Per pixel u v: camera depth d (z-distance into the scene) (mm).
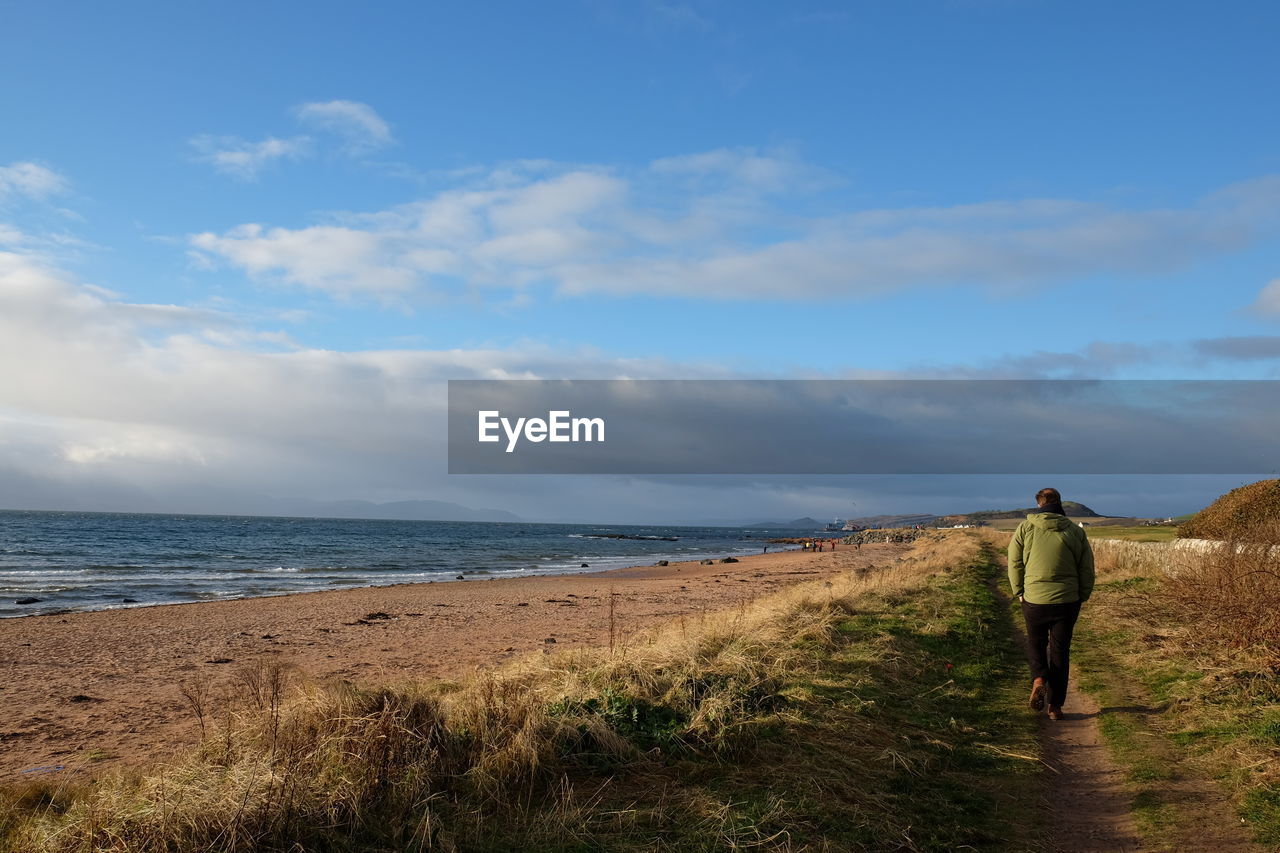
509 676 6824
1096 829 4504
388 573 38219
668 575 35250
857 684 7270
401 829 4078
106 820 3977
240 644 13953
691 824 4328
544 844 4051
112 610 19547
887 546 72938
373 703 5461
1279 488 15266
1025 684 7969
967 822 4578
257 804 4016
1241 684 6828
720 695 6383
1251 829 4336
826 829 4309
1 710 9047
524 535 128500
